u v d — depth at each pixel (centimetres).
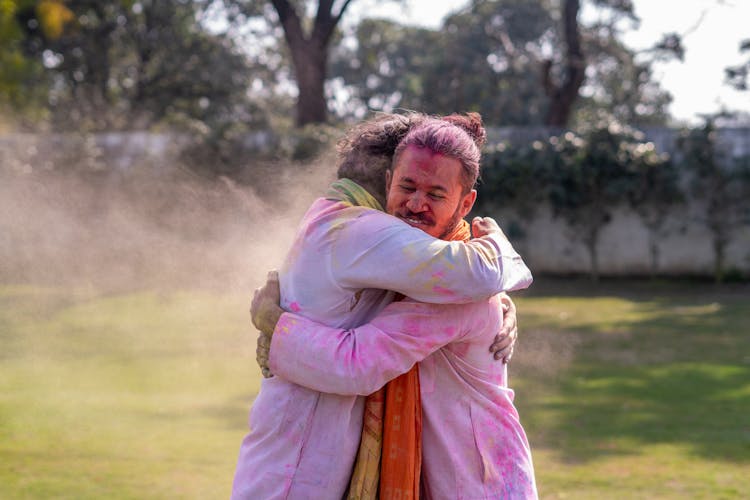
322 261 219
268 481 218
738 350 941
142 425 595
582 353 930
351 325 221
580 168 1695
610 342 1002
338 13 2058
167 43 3378
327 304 219
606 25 2425
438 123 225
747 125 1686
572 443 570
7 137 1897
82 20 3002
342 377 210
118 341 962
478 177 230
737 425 616
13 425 587
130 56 3475
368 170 233
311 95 2072
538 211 1753
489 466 224
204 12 3381
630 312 1276
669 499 447
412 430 218
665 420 633
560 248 1756
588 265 1747
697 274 1711
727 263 1688
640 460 526
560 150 1723
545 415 650
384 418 220
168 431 580
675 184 1677
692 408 672
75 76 3259
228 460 511
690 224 1702
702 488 469
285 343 215
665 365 856
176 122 3469
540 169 1714
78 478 470
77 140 1897
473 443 224
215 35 3459
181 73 3475
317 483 216
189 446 541
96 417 615
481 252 218
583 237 1731
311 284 220
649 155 1680
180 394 702
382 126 237
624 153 1683
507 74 4112
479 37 4084
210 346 929
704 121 1672
